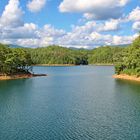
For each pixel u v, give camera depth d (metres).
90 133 50.62
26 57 172.25
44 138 48.12
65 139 47.62
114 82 135.38
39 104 76.06
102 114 64.19
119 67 166.12
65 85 123.19
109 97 87.31
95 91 101.88
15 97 87.44
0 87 113.50
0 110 68.56
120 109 69.25
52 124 56.22
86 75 194.38
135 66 153.38
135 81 138.38
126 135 49.56
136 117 61.31
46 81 142.38
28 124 56.34
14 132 51.34
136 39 161.62
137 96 88.62
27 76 166.75
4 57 154.25
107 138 48.12
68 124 56.28
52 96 89.69
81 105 74.50
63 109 69.62
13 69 160.75
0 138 48.16
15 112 66.31
